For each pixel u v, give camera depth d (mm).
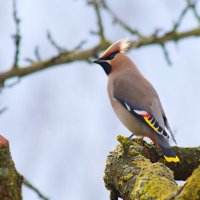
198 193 5938
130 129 11578
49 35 13977
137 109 11391
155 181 6816
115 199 8422
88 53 14195
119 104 11734
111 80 12289
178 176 9172
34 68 13742
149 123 11086
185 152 9039
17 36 13141
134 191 6938
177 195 6086
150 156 9023
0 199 6699
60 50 13938
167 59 14375
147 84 11938
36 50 13961
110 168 8227
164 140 9336
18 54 13500
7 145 6750
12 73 13578
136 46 14375
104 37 14336
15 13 12914
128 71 12289
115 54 12617
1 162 6727
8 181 6727
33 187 10656
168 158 8820
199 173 6008
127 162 8078
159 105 11570
